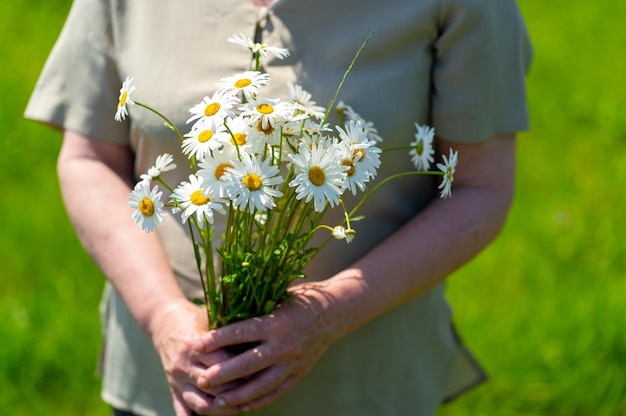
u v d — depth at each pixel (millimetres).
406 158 1706
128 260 1713
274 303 1617
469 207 1712
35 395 2434
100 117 1770
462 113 1682
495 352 2510
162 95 1687
